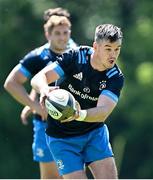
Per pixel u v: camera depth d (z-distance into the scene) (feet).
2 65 224.94
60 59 69.00
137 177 218.59
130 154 219.61
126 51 226.79
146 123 216.74
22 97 80.07
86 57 68.69
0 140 219.82
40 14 227.40
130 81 218.59
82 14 239.09
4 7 229.04
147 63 219.82
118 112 214.28
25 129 220.43
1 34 226.58
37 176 218.59
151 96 215.72
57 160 70.13
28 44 228.02
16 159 219.20
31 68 80.74
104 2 244.83
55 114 64.75
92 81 68.49
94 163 69.82
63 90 65.46
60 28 81.00
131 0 249.96
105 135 70.28
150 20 233.76
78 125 69.36
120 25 240.73
